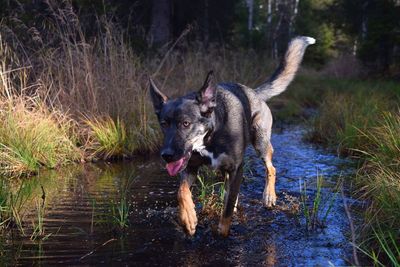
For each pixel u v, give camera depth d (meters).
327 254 4.20
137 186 6.42
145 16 15.37
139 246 4.41
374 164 6.19
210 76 4.47
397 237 4.20
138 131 8.66
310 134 10.01
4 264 3.97
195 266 3.98
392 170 5.61
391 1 20.53
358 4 25.66
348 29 26.78
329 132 9.58
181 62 13.55
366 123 8.23
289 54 6.43
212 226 4.87
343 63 27.34
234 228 4.91
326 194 5.96
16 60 8.77
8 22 9.83
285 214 5.34
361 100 11.02
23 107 7.55
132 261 4.07
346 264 3.97
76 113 8.52
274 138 10.25
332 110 10.32
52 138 7.64
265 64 17.50
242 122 4.97
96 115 8.55
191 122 4.42
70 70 8.91
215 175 6.96
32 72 8.95
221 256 4.20
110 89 8.95
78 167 7.55
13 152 6.91
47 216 5.16
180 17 16.88
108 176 6.98
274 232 4.79
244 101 5.38
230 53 16.31
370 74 23.00
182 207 4.62
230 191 4.70
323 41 37.72
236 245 4.46
